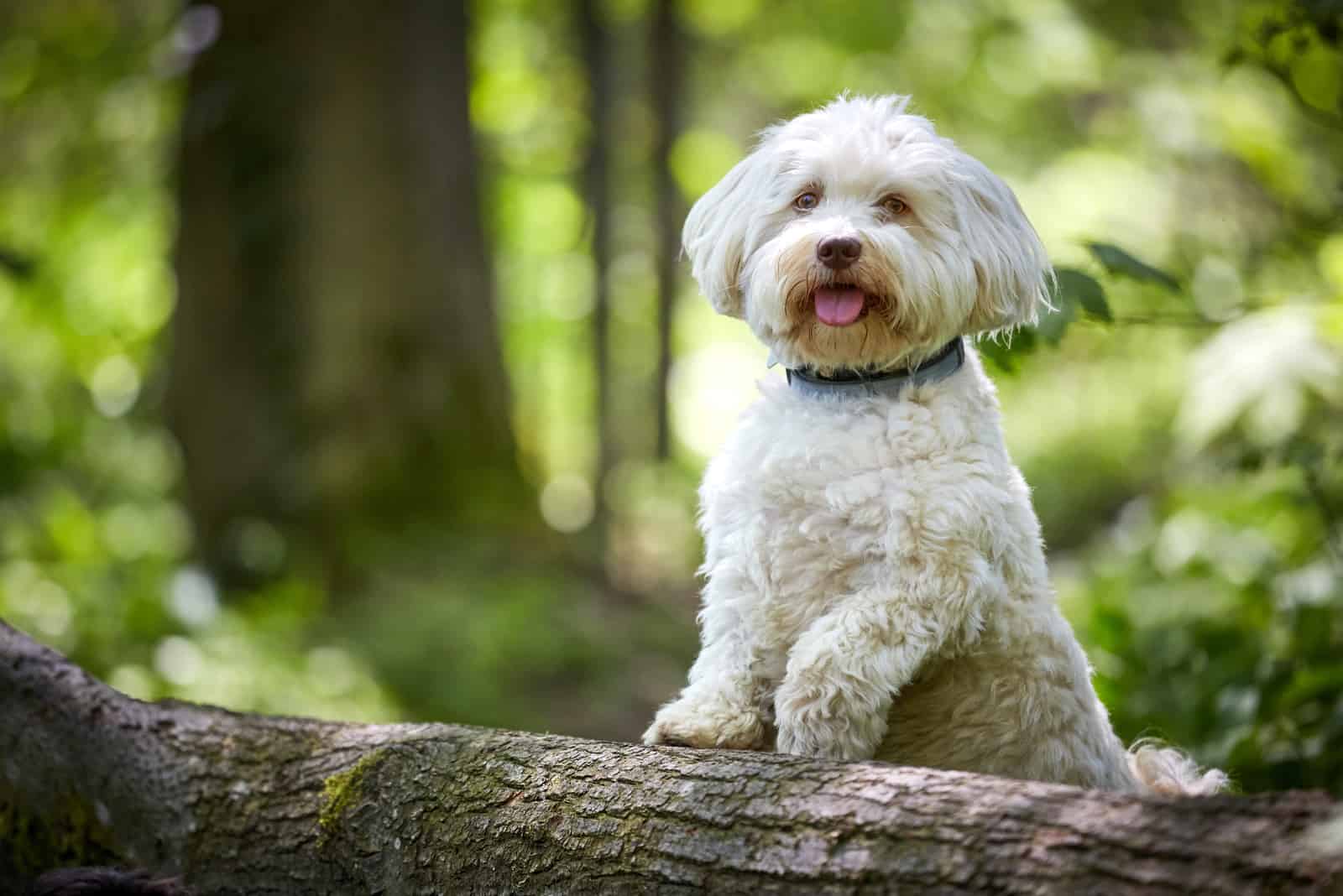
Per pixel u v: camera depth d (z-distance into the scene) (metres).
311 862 3.68
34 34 14.60
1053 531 14.18
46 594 8.27
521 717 8.88
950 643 3.39
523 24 18.16
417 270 11.84
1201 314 5.33
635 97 18.30
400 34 12.08
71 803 4.17
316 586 10.52
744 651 3.56
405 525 11.23
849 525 3.40
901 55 16.58
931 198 3.59
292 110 11.79
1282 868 2.34
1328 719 4.73
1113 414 15.25
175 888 3.64
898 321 3.46
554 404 20.89
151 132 15.67
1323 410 6.30
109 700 4.27
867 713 3.26
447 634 9.41
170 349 11.93
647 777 3.18
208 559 11.16
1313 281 6.49
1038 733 3.54
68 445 12.67
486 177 18.72
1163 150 11.25
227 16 11.88
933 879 2.65
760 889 2.85
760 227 3.74
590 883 3.10
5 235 14.14
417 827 3.47
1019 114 16.14
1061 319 4.23
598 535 13.43
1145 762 3.95
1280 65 5.07
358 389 11.39
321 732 3.96
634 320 19.52
